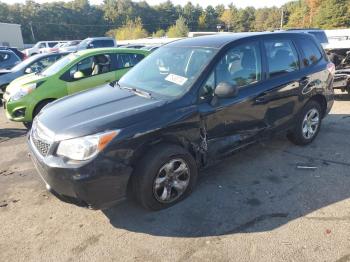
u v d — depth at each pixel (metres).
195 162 3.80
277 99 4.55
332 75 5.49
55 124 3.47
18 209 3.86
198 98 3.77
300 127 5.12
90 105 3.79
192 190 3.90
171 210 3.68
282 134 4.89
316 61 5.24
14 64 12.78
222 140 4.05
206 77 3.86
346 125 6.37
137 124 3.34
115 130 3.23
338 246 3.04
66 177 3.14
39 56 10.38
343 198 3.80
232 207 3.70
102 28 107.19
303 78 4.89
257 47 4.43
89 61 7.43
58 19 99.19
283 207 3.67
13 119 6.90
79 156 3.14
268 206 3.70
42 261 3.03
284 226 3.35
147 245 3.17
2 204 3.97
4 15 88.75
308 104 5.12
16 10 91.38
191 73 3.95
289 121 4.89
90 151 3.14
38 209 3.84
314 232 3.24
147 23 113.38
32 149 3.60
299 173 4.42
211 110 3.84
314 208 3.63
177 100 3.66
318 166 4.61
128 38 90.88
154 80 4.21
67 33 100.12
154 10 114.69
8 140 6.44
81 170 3.10
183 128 3.63
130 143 3.29
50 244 3.24
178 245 3.15
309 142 5.37
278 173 4.44
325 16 70.19
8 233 3.43
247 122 4.26
